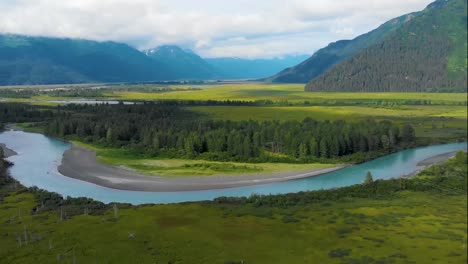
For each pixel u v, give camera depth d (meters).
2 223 114.38
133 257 93.19
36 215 120.81
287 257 92.94
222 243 100.81
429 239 101.50
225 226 111.88
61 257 92.88
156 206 129.88
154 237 104.38
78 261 90.94
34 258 92.31
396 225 111.94
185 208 127.44
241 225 112.69
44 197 138.38
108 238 103.62
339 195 141.38
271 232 107.62
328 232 107.50
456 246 96.69
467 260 88.56
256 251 96.19
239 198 137.62
